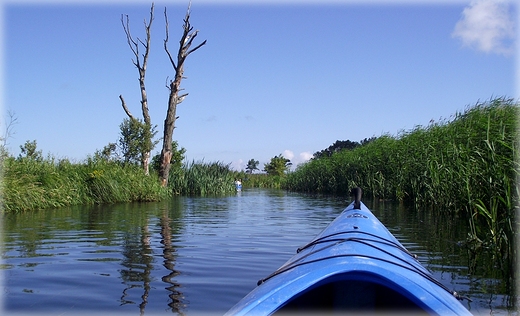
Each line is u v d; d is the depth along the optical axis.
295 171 40.03
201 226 11.24
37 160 20.09
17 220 12.70
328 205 18.03
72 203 18.77
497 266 6.54
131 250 7.88
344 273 3.10
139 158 25.19
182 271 6.31
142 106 25.94
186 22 24.69
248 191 35.84
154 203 19.98
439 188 12.72
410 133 18.83
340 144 59.97
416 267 3.75
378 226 5.55
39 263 6.85
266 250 7.82
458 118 13.72
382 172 20.30
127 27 25.66
